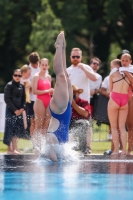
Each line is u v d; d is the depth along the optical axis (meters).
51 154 14.72
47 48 56.38
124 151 19.67
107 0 62.28
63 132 14.74
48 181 11.10
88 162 14.60
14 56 66.94
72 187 10.40
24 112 20.83
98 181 11.12
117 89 19.67
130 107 20.27
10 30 64.19
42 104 19.55
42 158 14.89
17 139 20.92
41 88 19.58
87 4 64.69
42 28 57.09
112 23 64.06
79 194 9.69
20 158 15.70
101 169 12.99
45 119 19.69
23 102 20.83
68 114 14.66
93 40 66.31
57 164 14.06
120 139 20.67
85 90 20.42
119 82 19.64
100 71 62.75
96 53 66.38
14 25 62.41
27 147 22.00
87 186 10.52
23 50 65.94
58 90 14.30
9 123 20.72
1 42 64.38
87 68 20.50
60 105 14.38
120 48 68.00
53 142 14.76
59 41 14.31
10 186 10.50
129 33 66.25
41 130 19.66
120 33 66.56
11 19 62.50
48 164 14.06
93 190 10.08
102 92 21.73
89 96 20.59
